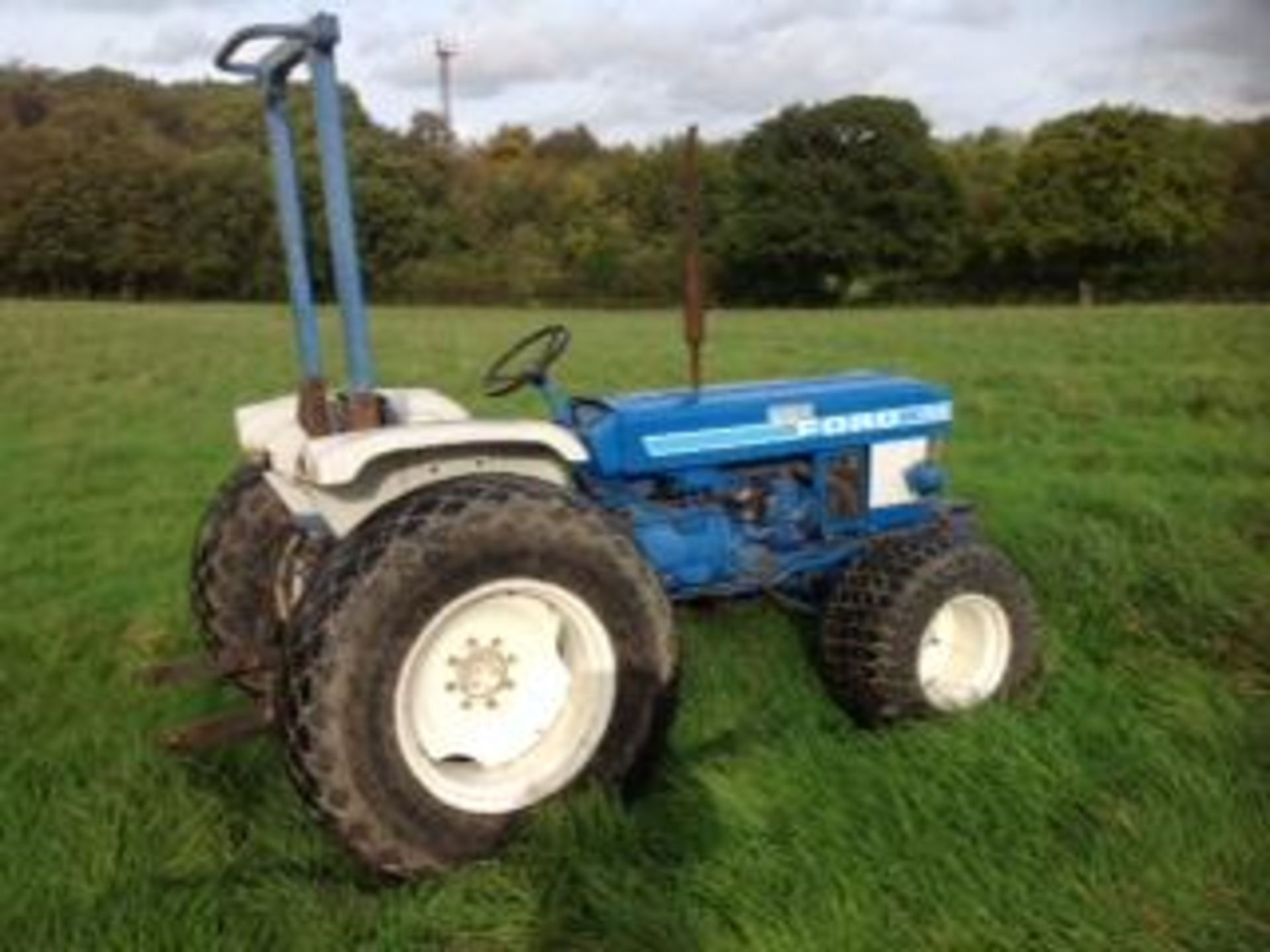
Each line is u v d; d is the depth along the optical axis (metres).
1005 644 4.83
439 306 54.47
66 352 23.12
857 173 62.12
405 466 4.04
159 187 63.06
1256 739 4.34
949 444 10.91
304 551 4.60
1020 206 61.19
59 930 3.41
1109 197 59.16
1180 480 9.05
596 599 3.95
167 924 3.43
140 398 15.91
